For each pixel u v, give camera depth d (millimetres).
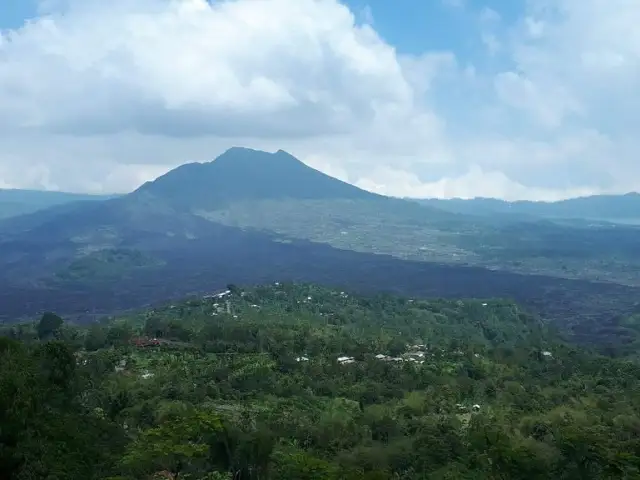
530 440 55969
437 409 74562
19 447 35688
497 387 86500
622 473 48594
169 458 40938
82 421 45812
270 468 45875
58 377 48812
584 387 88688
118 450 43062
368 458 54969
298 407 71688
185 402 66188
